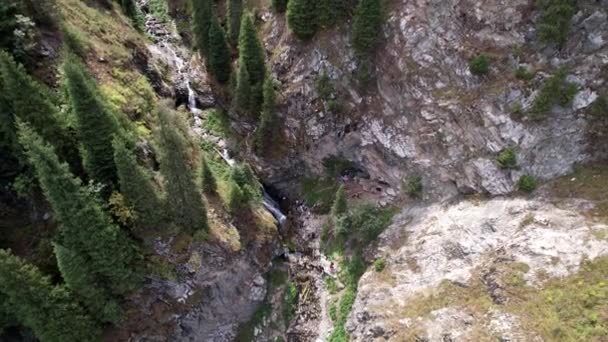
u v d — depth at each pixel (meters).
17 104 38.47
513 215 49.09
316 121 64.94
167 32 80.25
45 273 41.00
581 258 42.34
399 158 60.12
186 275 47.16
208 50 69.25
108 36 61.75
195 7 67.81
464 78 54.69
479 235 49.81
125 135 45.41
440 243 51.66
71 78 38.31
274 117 63.97
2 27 45.12
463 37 54.97
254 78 64.50
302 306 56.44
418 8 57.34
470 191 54.31
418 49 57.31
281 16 68.75
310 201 66.12
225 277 50.22
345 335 52.72
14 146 40.03
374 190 63.59
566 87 48.59
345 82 62.72
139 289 45.03
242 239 53.41
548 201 48.31
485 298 44.75
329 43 62.75
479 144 53.31
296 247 61.91
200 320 49.44
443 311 45.88
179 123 58.66
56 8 54.22
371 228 58.06
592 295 39.53
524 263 44.62
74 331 40.00
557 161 49.59
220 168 62.25
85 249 39.31
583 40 48.91
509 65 52.16
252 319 54.66
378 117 61.25
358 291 54.47
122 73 58.00
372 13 57.03
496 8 52.91
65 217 37.38
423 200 58.25
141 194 42.53
